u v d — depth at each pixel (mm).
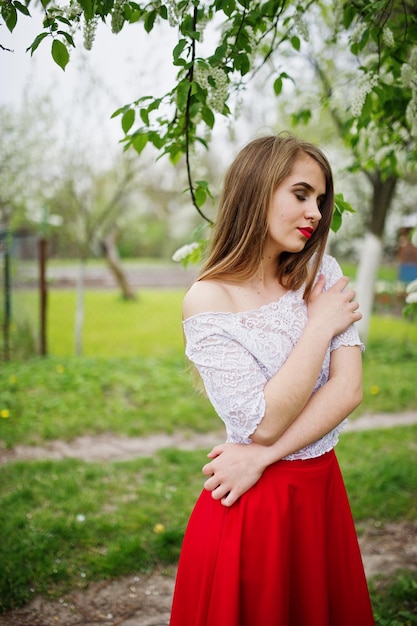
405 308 2348
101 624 2443
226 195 1515
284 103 6973
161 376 6934
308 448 1451
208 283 1444
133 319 13211
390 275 16719
